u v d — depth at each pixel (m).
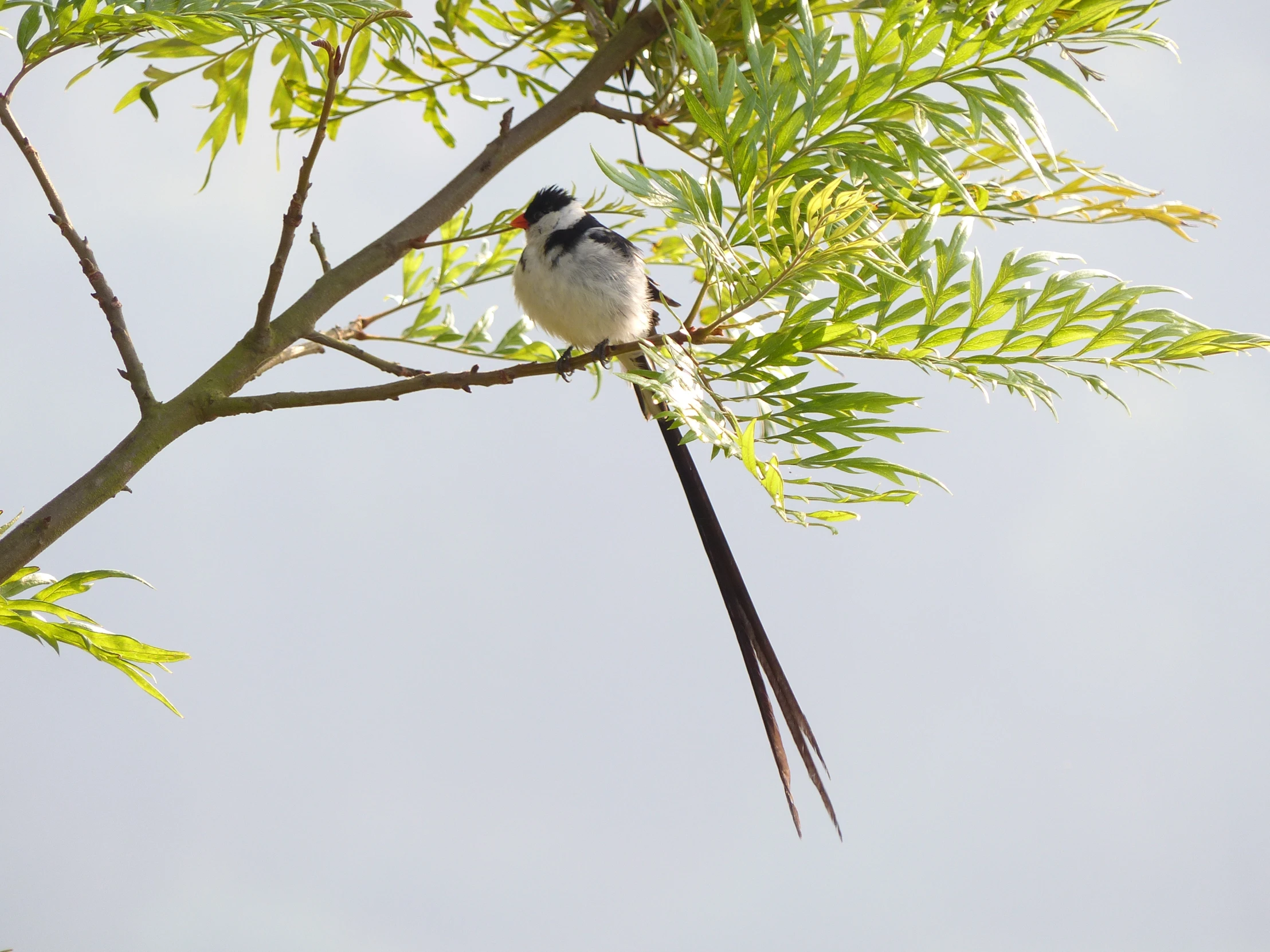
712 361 5.38
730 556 5.79
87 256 5.26
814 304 5.22
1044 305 5.20
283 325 5.84
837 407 5.18
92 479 5.20
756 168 5.45
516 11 7.95
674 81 6.59
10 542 5.00
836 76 5.72
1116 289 5.20
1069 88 5.42
